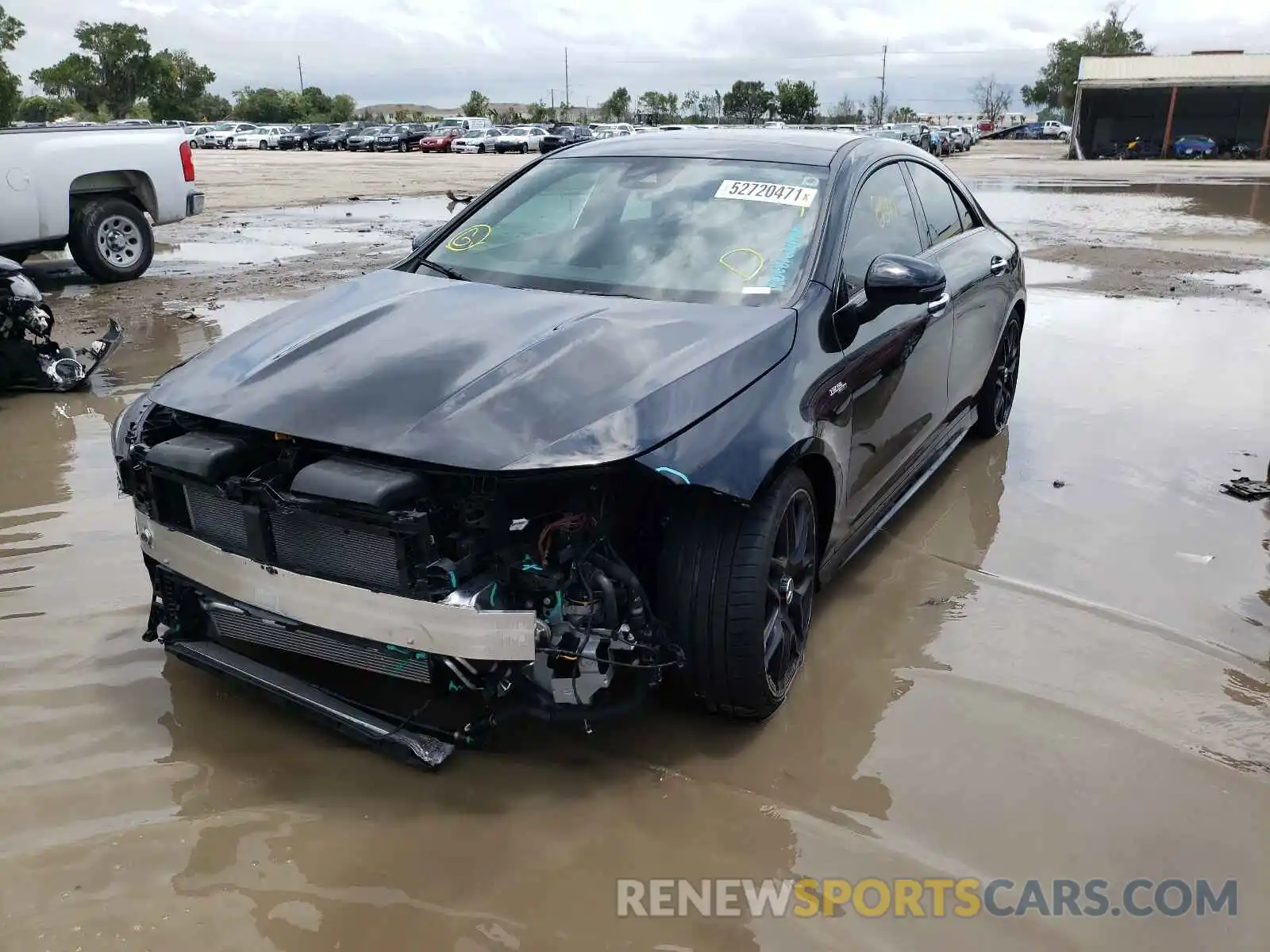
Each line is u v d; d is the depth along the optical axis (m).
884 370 3.53
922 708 3.13
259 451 2.74
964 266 4.55
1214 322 8.23
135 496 2.95
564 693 2.65
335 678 3.05
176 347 7.33
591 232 3.66
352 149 56.78
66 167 9.66
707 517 2.73
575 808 2.65
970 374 4.77
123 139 10.14
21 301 5.94
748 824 2.61
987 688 3.24
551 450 2.42
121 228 10.15
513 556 2.52
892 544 4.31
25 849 2.46
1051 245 13.04
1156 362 7.03
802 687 3.24
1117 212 18.14
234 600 2.74
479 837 2.54
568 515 2.54
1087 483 4.97
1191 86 53.31
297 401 2.67
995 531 4.44
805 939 2.25
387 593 2.49
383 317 3.16
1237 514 4.61
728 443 2.63
